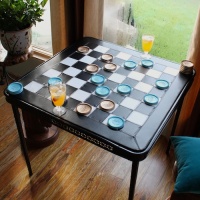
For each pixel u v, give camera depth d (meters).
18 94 1.37
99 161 1.94
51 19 1.95
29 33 1.80
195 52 1.56
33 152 1.98
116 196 1.74
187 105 1.75
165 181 1.82
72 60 1.61
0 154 1.97
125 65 1.55
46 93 1.39
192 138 1.49
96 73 1.51
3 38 1.76
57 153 1.98
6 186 1.78
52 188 1.77
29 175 1.83
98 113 1.28
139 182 1.81
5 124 2.18
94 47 1.73
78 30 1.98
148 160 1.95
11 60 1.80
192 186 1.28
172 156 1.98
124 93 1.37
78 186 1.78
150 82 1.46
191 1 1.75
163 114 1.28
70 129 1.25
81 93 1.39
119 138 1.17
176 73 1.52
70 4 1.88
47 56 2.47
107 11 1.85
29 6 1.71
